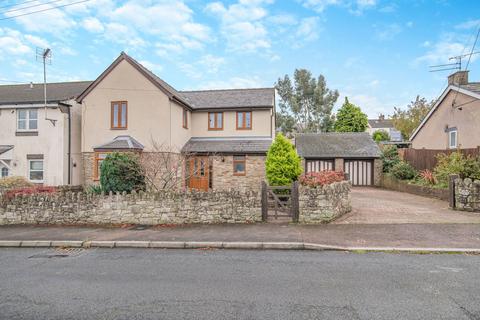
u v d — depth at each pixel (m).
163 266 6.39
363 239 7.89
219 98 21.91
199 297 4.79
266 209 10.01
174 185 14.58
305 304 4.49
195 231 9.14
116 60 17.75
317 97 44.56
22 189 11.82
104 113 17.78
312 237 8.15
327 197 9.76
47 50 17.92
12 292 5.12
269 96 21.56
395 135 48.34
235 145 19.41
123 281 5.55
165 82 20.47
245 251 7.45
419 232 8.40
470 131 16.89
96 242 8.21
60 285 5.41
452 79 19.39
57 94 20.58
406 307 4.35
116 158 12.67
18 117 18.61
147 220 10.40
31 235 9.05
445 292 4.84
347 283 5.26
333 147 24.55
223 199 10.17
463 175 12.70
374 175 23.20
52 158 18.12
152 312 4.32
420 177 17.91
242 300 4.66
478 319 4.00
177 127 18.44
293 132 45.28
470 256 6.67
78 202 10.66
